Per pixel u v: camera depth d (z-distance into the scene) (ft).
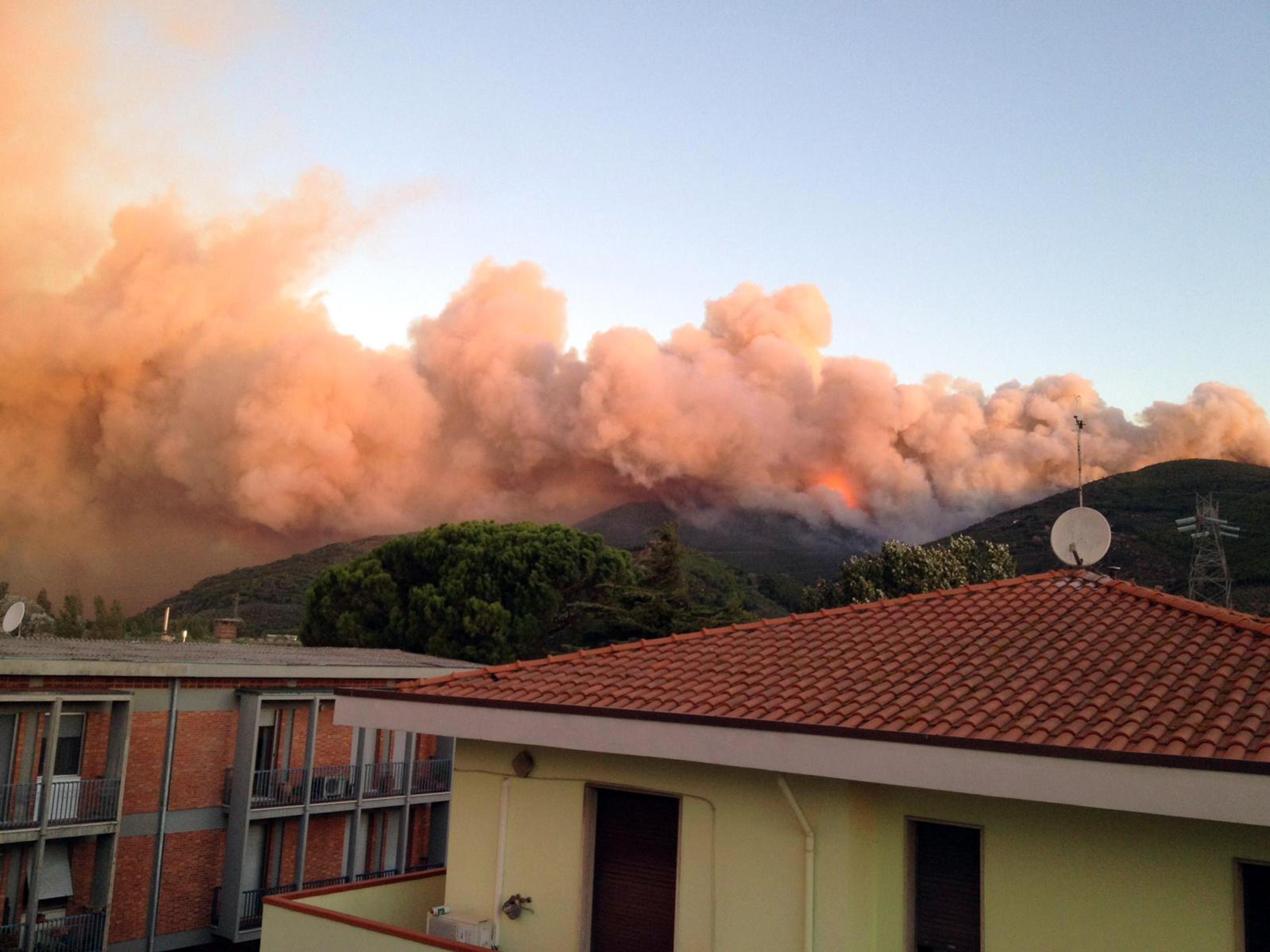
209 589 491.72
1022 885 27.32
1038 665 30.53
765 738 28.71
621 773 33.99
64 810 74.33
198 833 84.12
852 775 27.12
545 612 163.22
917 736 26.21
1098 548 39.14
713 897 31.30
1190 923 24.90
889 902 29.45
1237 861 24.57
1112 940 25.84
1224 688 26.86
